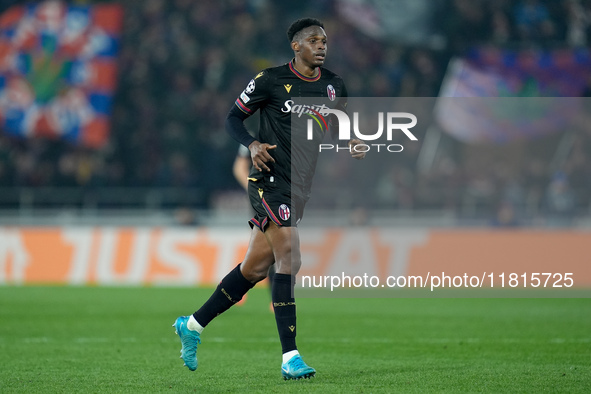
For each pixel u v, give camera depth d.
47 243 49.75
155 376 16.53
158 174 65.75
